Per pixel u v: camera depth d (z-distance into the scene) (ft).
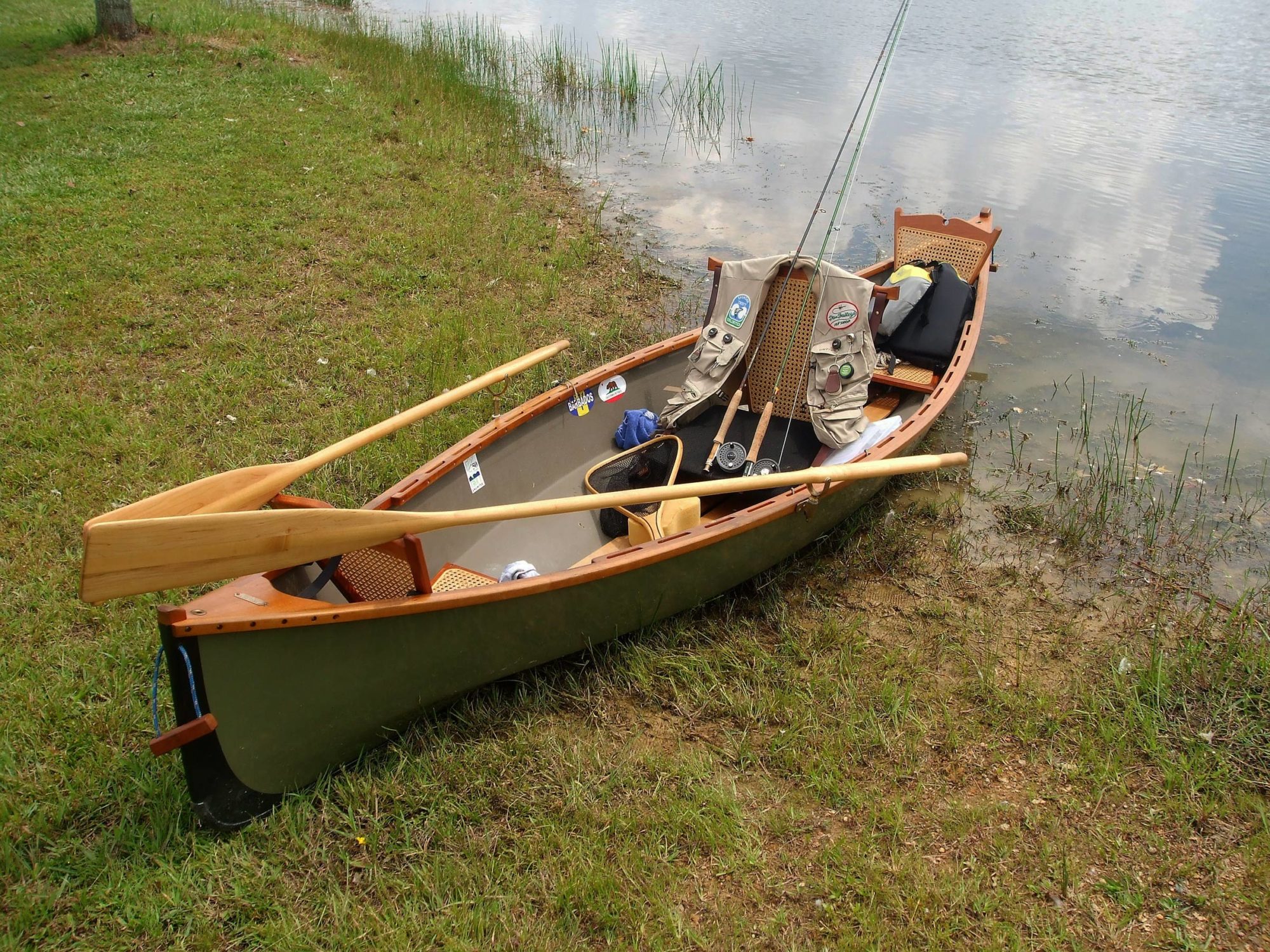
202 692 10.82
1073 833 12.55
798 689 14.75
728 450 17.79
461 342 24.43
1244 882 11.86
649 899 11.29
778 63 54.44
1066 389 24.43
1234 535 19.17
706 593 15.93
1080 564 18.34
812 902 11.51
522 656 13.96
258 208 30.63
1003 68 53.52
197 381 21.63
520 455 18.04
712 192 36.83
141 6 52.90
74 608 15.01
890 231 33.04
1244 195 36.35
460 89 44.73
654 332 26.40
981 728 14.30
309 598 13.01
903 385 21.11
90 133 34.68
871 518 19.47
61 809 11.74
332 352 23.38
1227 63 54.70
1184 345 26.53
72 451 18.88
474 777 12.85
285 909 11.05
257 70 43.09
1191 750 13.70
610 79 48.85
